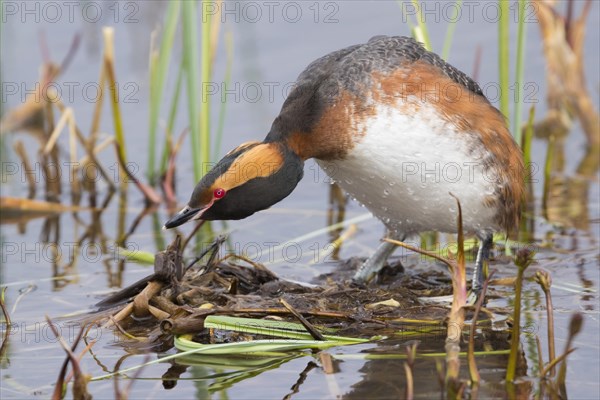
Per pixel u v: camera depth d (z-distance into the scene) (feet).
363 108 36.24
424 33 42.86
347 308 37.29
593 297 37.86
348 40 63.57
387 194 37.81
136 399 30.81
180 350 34.27
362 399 30.22
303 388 31.14
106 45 51.16
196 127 49.49
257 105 59.77
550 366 30.04
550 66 56.65
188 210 36.94
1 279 42.42
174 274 37.47
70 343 35.40
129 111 60.80
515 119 45.75
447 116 36.32
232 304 37.04
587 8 55.52
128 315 37.22
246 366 32.99
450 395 29.66
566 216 47.44
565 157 54.70
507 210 38.81
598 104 58.34
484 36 63.62
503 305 37.63
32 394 31.48
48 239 47.50
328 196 52.37
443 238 46.85
